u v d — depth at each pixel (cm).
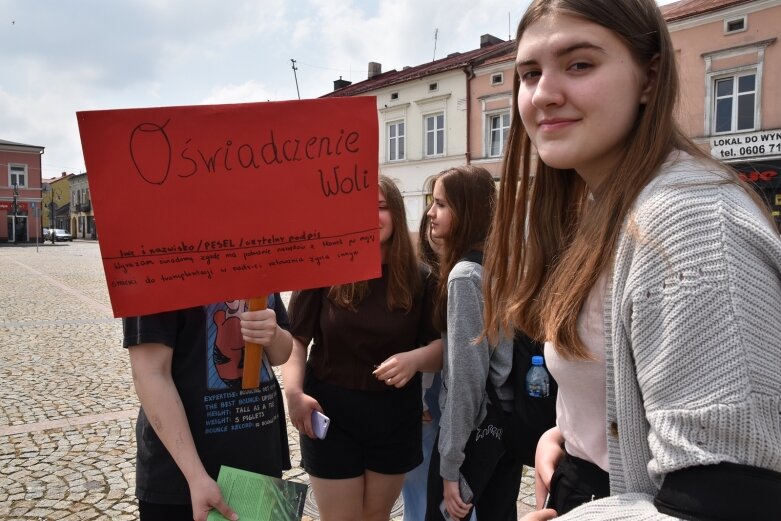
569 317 95
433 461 210
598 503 85
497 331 148
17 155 4353
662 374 74
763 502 66
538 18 96
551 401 191
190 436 145
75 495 328
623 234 84
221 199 146
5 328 850
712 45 1414
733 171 85
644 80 96
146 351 146
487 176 212
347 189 158
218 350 159
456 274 191
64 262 2400
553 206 125
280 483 142
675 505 73
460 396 187
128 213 139
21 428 432
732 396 68
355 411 211
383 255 216
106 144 136
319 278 158
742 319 69
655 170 88
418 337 229
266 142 149
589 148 94
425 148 2198
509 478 220
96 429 431
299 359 221
